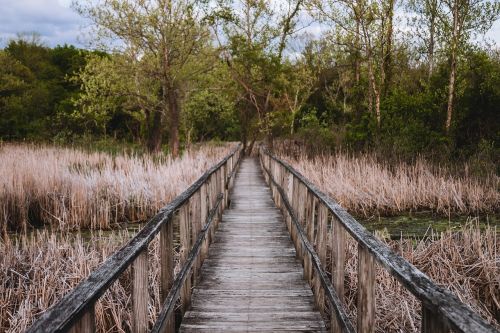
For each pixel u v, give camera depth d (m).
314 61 24.92
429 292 1.65
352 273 5.70
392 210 10.27
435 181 10.99
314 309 4.41
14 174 10.71
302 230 5.48
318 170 12.53
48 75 44.56
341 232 3.42
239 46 21.55
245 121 26.12
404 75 18.41
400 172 11.83
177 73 20.19
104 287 1.77
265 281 5.23
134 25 18.78
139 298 2.46
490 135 14.79
